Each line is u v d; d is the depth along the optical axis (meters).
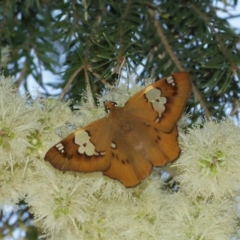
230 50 0.39
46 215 0.39
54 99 0.39
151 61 0.41
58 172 0.38
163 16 0.42
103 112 0.38
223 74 0.39
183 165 0.38
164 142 0.37
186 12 0.41
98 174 0.38
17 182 0.39
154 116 0.37
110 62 0.39
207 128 0.38
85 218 0.38
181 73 0.36
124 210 0.39
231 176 0.38
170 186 0.40
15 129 0.38
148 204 0.39
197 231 0.38
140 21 0.40
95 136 0.37
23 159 0.38
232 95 0.41
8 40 0.42
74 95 0.41
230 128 0.38
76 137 0.36
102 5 0.40
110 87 0.39
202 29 0.41
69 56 0.42
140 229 0.38
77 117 0.39
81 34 0.40
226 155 0.38
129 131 0.37
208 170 0.38
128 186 0.37
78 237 0.39
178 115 0.36
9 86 0.39
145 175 0.37
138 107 0.37
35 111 0.38
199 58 0.40
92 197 0.38
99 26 0.40
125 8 0.40
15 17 0.44
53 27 0.41
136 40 0.39
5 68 0.42
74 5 0.41
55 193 0.38
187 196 0.39
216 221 0.38
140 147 0.37
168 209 0.39
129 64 0.38
